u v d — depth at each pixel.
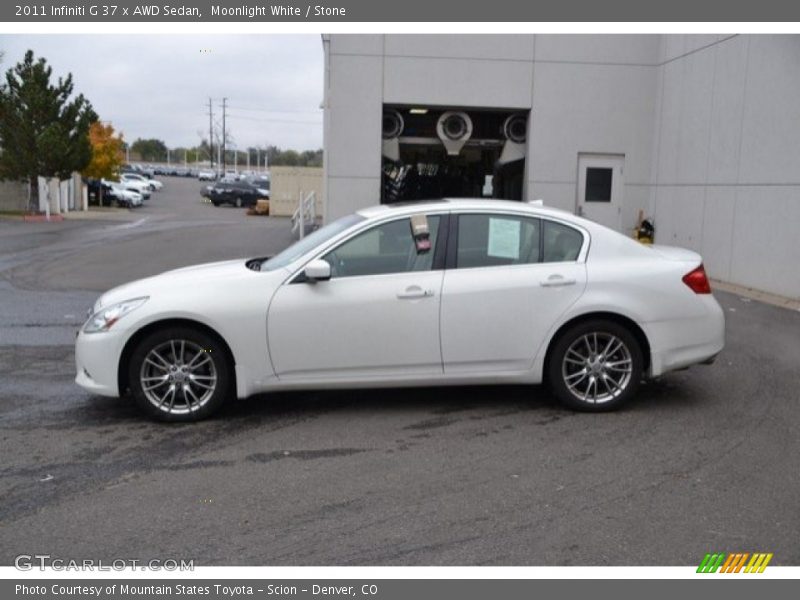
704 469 5.23
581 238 6.39
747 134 12.61
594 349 6.37
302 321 6.04
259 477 5.09
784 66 11.68
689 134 14.35
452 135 15.25
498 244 6.30
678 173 14.73
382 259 6.22
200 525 4.43
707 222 13.83
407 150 16.36
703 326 6.43
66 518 4.51
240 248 19.47
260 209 43.16
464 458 5.42
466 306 6.15
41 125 35.09
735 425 6.12
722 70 13.27
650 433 5.93
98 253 18.23
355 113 14.62
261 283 6.08
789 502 4.73
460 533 4.34
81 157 36.19
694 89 14.18
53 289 12.97
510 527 4.40
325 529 4.38
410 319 6.12
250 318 5.99
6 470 5.20
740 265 12.91
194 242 21.14
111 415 6.36
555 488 4.92
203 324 6.02
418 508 4.64
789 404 6.68
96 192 47.22
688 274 6.42
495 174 16.38
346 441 5.76
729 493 4.85
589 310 6.25
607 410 6.41
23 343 8.98
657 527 4.40
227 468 5.25
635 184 15.60
